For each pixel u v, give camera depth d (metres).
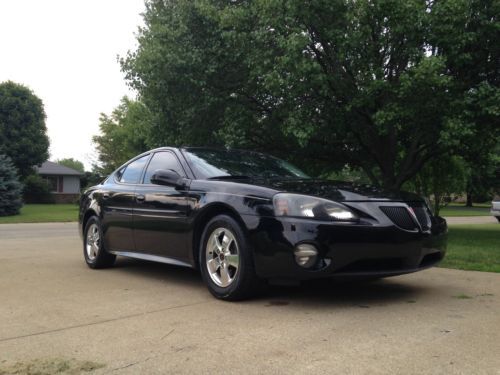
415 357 3.00
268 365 2.90
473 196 54.22
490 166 13.45
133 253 5.89
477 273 5.97
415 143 11.82
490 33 9.62
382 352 3.09
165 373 2.82
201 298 4.68
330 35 9.98
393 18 9.51
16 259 7.57
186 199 5.02
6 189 24.80
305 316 3.97
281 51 10.52
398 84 9.89
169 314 4.09
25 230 14.85
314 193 4.33
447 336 3.41
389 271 4.21
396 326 3.66
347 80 10.52
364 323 3.75
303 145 10.53
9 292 5.03
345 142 12.91
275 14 10.29
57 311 4.23
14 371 2.87
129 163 6.53
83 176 49.81
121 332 3.60
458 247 8.48
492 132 10.81
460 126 9.20
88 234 6.79
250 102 12.43
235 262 4.45
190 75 11.41
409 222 4.35
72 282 5.57
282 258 4.13
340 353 3.08
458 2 9.02
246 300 4.54
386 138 12.43
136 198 5.77
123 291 5.04
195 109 11.90
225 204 4.55
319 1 9.93
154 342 3.36
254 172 5.40
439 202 16.75
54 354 3.16
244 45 11.08
